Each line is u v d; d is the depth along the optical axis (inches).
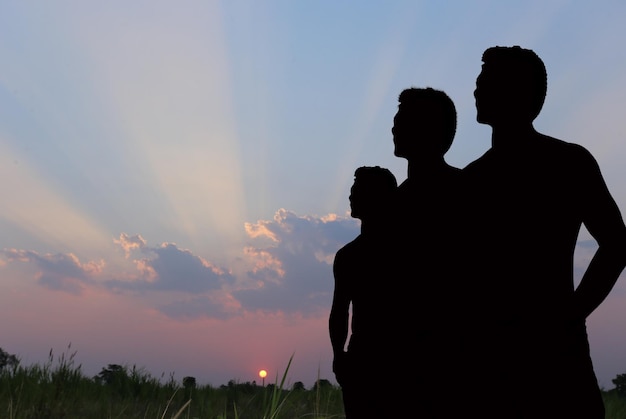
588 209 87.1
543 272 87.4
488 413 90.1
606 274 85.0
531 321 87.0
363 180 126.7
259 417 262.2
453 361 98.3
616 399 359.3
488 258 92.0
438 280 102.7
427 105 108.7
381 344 107.3
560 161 88.7
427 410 99.7
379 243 111.6
